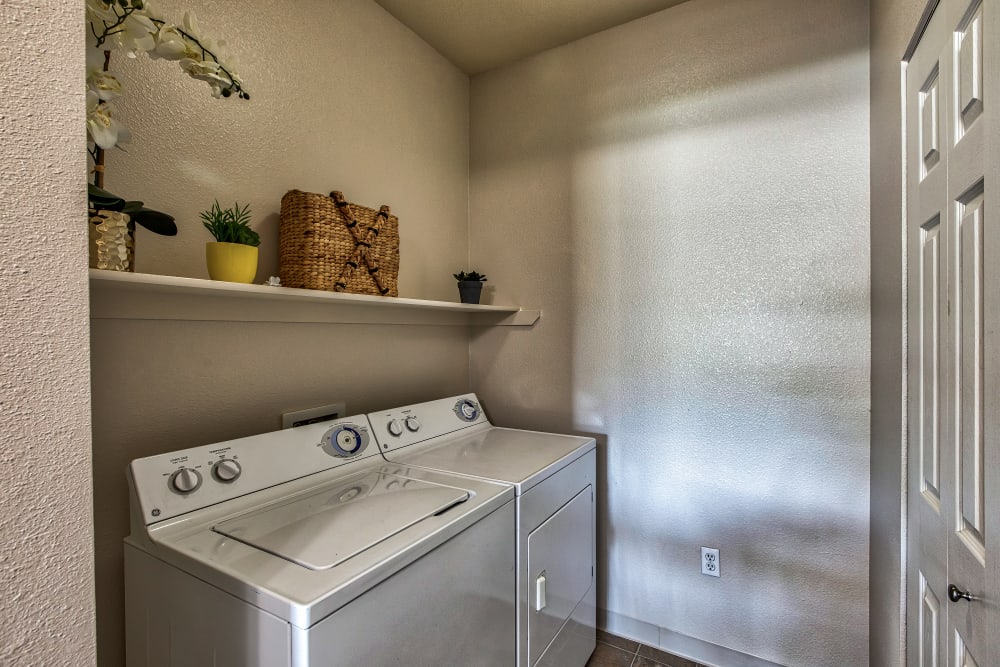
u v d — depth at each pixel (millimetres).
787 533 1658
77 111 482
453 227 2230
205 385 1281
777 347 1667
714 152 1766
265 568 851
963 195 802
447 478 1359
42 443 450
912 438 1098
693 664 1790
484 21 1925
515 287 2203
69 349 470
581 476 1720
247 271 1142
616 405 1964
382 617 875
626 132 1938
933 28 952
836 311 1576
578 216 2047
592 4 1823
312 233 1292
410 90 1978
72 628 470
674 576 1855
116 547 1109
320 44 1591
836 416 1579
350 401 1707
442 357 2164
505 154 2234
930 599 978
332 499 1187
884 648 1334
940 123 913
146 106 1153
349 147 1697
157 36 873
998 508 670
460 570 1083
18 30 441
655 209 1876
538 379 2146
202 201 1266
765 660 1696
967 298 787
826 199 1586
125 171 1116
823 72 1588
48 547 454
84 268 483
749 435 1716
